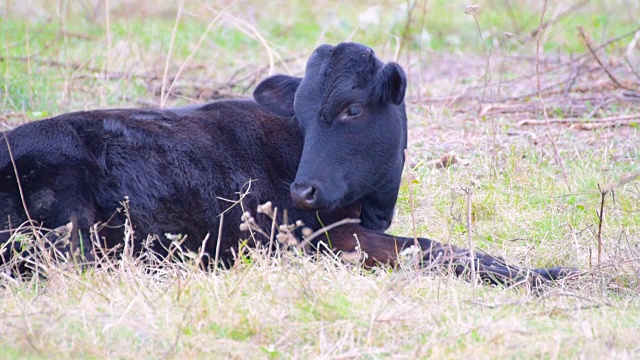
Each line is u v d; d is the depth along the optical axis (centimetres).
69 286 1030
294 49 2670
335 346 915
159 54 2408
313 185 1119
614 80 2144
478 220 1449
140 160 1146
